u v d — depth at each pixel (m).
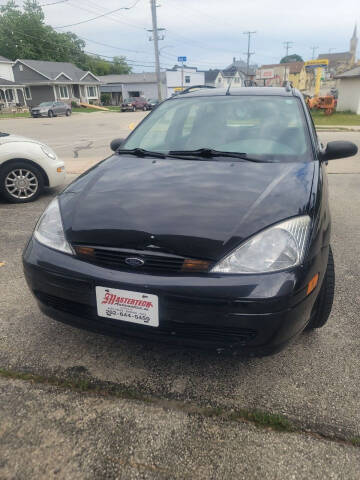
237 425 1.71
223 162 2.45
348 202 5.27
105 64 80.88
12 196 5.13
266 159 2.46
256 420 1.73
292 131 2.69
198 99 3.18
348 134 14.05
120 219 1.85
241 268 1.65
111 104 65.00
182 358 2.14
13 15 60.34
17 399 1.84
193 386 1.93
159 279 1.67
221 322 1.65
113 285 1.72
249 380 1.97
